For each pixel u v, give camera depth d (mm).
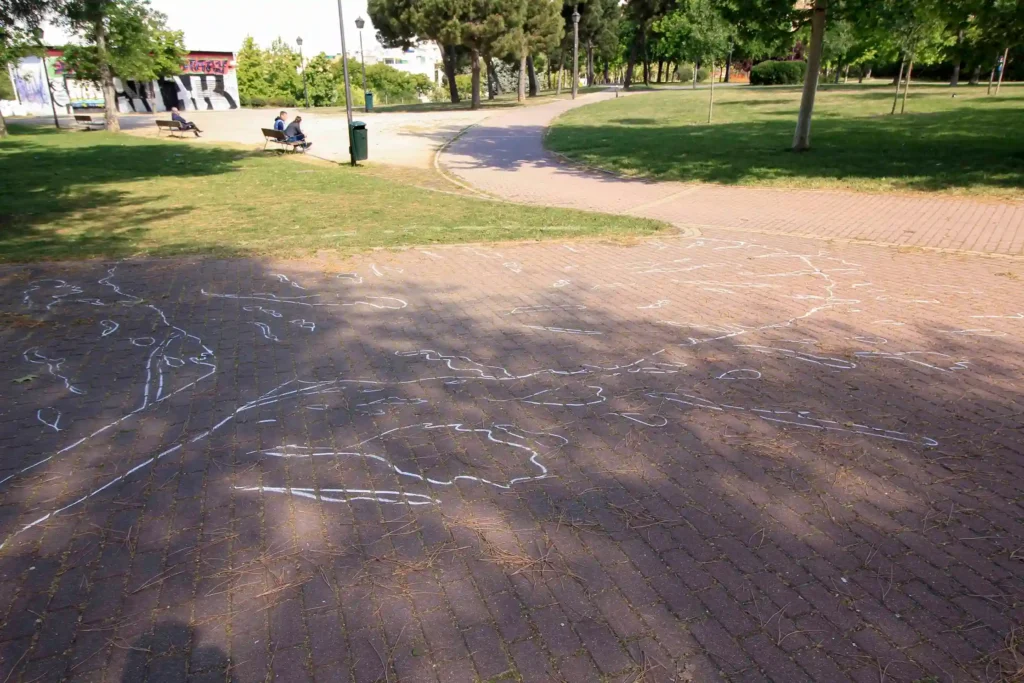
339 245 9055
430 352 5414
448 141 22672
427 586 2854
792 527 3211
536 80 51969
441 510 3373
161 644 2568
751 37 16422
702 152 17578
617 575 2906
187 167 17781
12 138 25812
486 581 2879
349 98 18047
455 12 32969
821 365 5109
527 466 3760
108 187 14430
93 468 3779
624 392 4672
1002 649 2510
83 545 3133
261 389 4766
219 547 3109
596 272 7758
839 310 6387
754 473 3660
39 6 13344
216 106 47406
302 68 50656
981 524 3227
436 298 6816
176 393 4719
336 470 3742
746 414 4336
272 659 2492
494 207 12062
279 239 9461
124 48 28156
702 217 11031
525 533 3189
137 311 6457
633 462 3783
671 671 2422
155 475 3707
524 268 7945
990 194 11562
